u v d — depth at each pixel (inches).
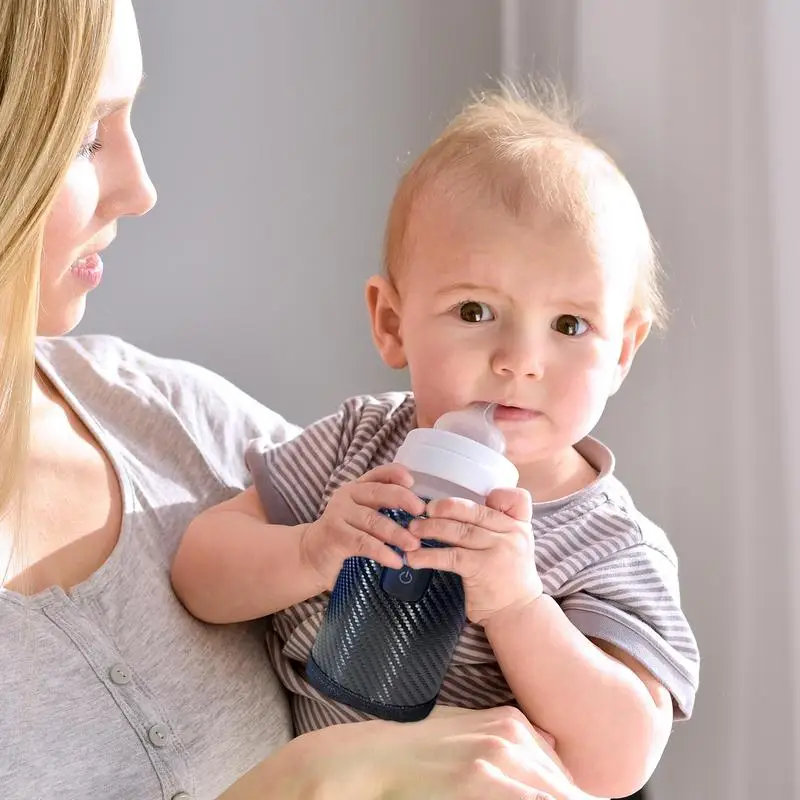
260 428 47.5
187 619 37.9
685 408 57.5
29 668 32.9
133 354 47.8
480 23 73.4
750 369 53.8
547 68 69.2
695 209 56.2
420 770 30.0
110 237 38.0
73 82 32.2
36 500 37.0
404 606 32.6
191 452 43.2
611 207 37.8
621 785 34.7
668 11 57.2
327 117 72.8
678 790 58.5
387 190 73.4
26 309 33.6
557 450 36.9
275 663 39.8
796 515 50.9
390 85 73.1
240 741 36.4
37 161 32.0
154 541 39.1
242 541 37.6
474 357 36.2
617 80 59.9
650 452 59.4
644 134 58.5
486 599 32.8
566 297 36.1
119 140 36.8
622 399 60.9
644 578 37.0
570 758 34.6
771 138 51.6
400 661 32.8
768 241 52.5
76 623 34.4
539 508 37.8
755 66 52.8
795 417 50.8
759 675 53.9
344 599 33.5
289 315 73.1
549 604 34.0
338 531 32.9
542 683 33.8
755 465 53.7
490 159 37.8
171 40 71.1
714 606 56.4
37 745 32.0
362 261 73.4
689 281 56.7
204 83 71.6
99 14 32.6
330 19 72.6
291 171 72.7
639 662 35.6
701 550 57.0
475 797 29.3
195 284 72.0
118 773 33.1
